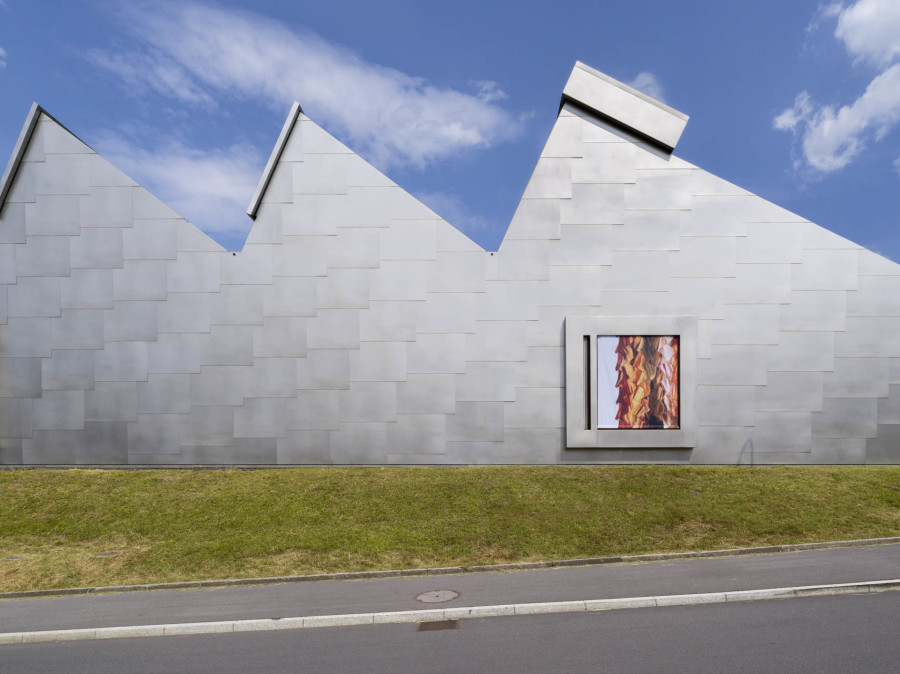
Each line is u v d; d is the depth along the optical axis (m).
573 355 18.14
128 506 15.09
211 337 18.55
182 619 9.09
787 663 6.71
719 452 18.00
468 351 18.39
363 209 18.61
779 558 11.18
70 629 8.80
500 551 12.07
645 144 18.55
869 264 18.03
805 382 18.00
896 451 17.86
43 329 18.64
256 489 16.03
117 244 18.66
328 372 18.47
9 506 15.27
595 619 8.42
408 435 18.34
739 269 18.19
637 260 18.33
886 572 10.05
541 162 18.61
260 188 18.55
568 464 18.14
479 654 7.31
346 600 9.70
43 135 18.81
